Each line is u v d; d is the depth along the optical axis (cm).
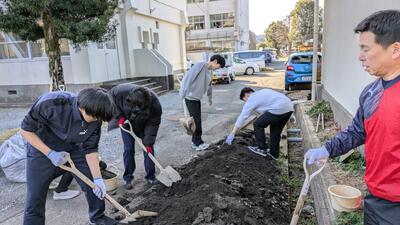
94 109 232
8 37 1143
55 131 261
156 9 1491
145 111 368
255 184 369
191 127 546
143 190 396
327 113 645
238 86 1523
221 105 1035
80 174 268
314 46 866
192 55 2709
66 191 386
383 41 136
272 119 449
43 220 283
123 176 409
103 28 745
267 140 550
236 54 2378
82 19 747
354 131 179
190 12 3725
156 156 531
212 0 3644
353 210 260
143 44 1417
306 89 1305
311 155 190
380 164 147
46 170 268
